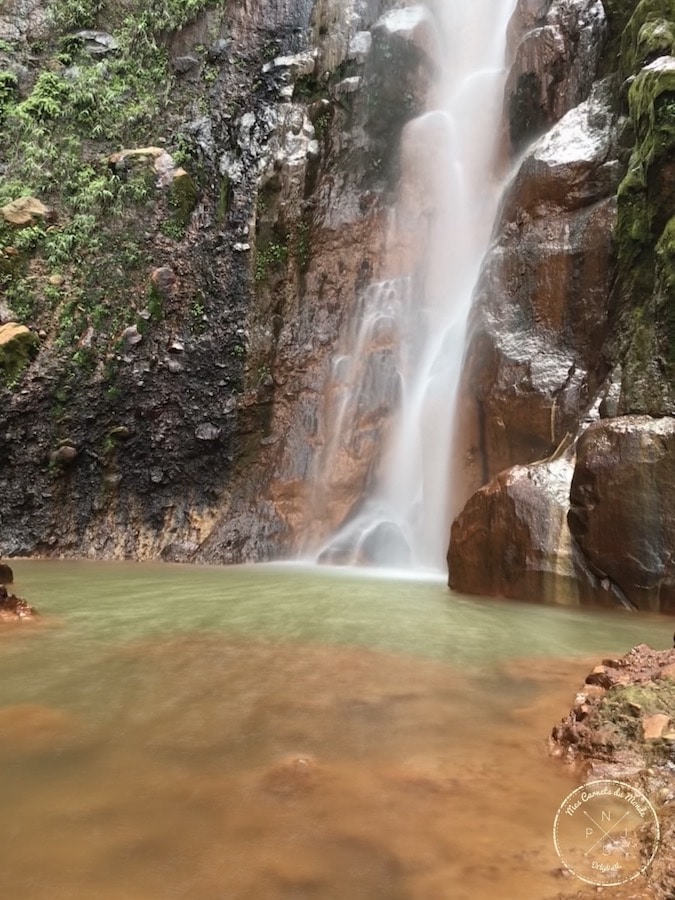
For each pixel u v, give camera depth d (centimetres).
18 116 1944
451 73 1909
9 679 477
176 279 1806
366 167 1878
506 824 270
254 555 1563
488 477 1239
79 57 2056
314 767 324
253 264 1838
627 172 1136
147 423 1706
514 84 1530
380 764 330
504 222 1311
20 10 2095
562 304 1180
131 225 1836
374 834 261
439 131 1788
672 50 1120
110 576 1196
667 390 964
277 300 1798
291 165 1869
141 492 1677
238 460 1711
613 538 873
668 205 1025
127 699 431
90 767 323
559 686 483
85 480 1658
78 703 422
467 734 375
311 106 1950
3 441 1620
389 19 1966
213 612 784
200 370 1758
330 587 1041
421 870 237
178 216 1845
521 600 923
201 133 1953
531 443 1161
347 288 1783
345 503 1558
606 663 471
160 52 2067
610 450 896
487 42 1831
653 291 1027
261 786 304
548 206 1242
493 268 1283
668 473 861
